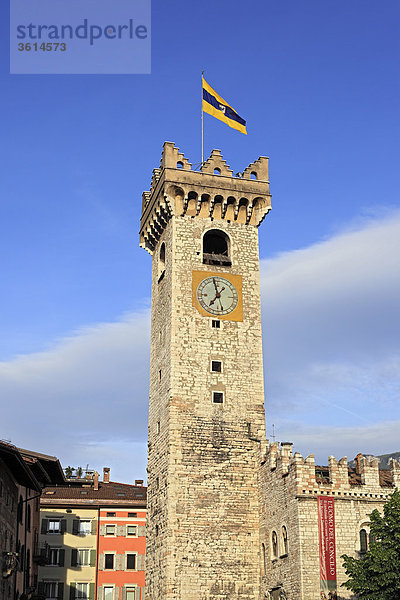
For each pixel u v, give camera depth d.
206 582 64.81
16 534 62.81
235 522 67.38
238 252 77.94
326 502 59.53
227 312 75.19
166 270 77.50
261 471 68.44
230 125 81.50
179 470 68.06
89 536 97.31
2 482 54.50
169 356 72.44
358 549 58.81
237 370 73.25
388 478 64.38
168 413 70.25
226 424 70.81
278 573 61.47
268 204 79.56
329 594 56.78
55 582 94.31
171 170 77.69
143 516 99.25
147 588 70.19
